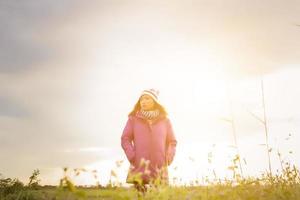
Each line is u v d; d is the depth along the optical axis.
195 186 5.48
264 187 5.61
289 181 5.81
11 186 7.86
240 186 5.50
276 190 5.47
